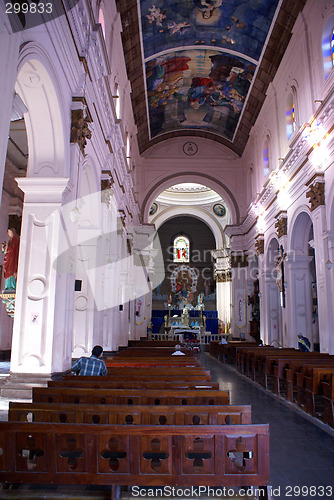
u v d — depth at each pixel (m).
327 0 11.26
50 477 3.29
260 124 19.28
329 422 6.37
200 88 19.53
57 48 6.80
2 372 9.75
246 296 22.94
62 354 7.21
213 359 18.27
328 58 11.62
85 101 8.13
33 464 4.12
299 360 8.97
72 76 7.76
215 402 4.71
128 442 3.30
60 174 7.46
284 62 14.83
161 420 4.66
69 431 3.30
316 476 4.34
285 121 15.27
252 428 3.34
